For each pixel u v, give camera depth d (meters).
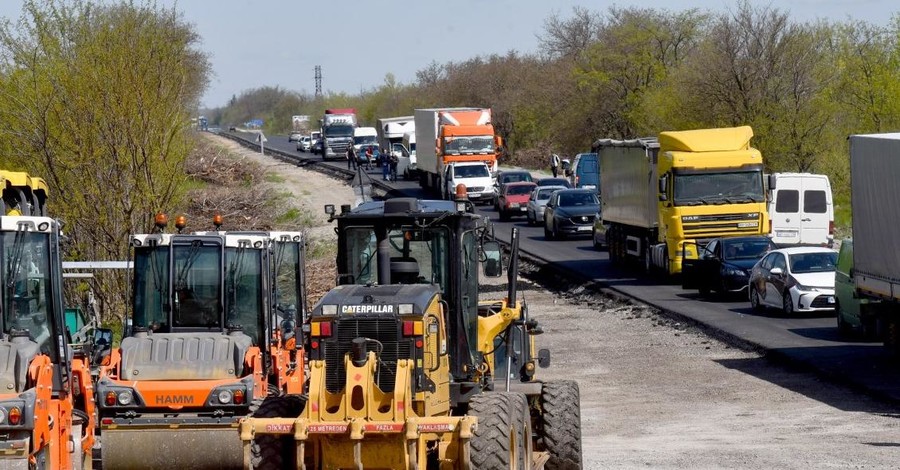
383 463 37.97
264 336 54.00
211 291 53.75
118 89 94.31
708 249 115.19
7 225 42.97
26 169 95.12
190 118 100.69
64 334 44.81
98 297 93.31
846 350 81.44
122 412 49.94
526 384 45.47
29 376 41.44
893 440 54.75
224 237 54.09
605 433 60.91
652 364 83.12
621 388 74.88
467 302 43.41
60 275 44.78
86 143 94.56
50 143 94.94
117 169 95.19
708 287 112.31
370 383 37.88
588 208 167.62
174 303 53.62
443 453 37.94
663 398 70.81
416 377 38.56
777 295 98.69
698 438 57.94
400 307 38.97
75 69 94.75
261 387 51.47
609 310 111.88
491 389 44.78
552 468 44.41
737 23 194.88
